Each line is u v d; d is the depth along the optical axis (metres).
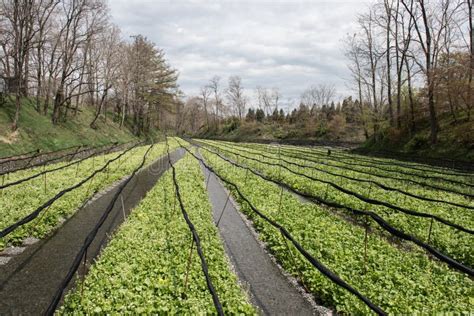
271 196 17.19
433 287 7.80
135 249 9.56
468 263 10.02
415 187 20.58
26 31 33.69
